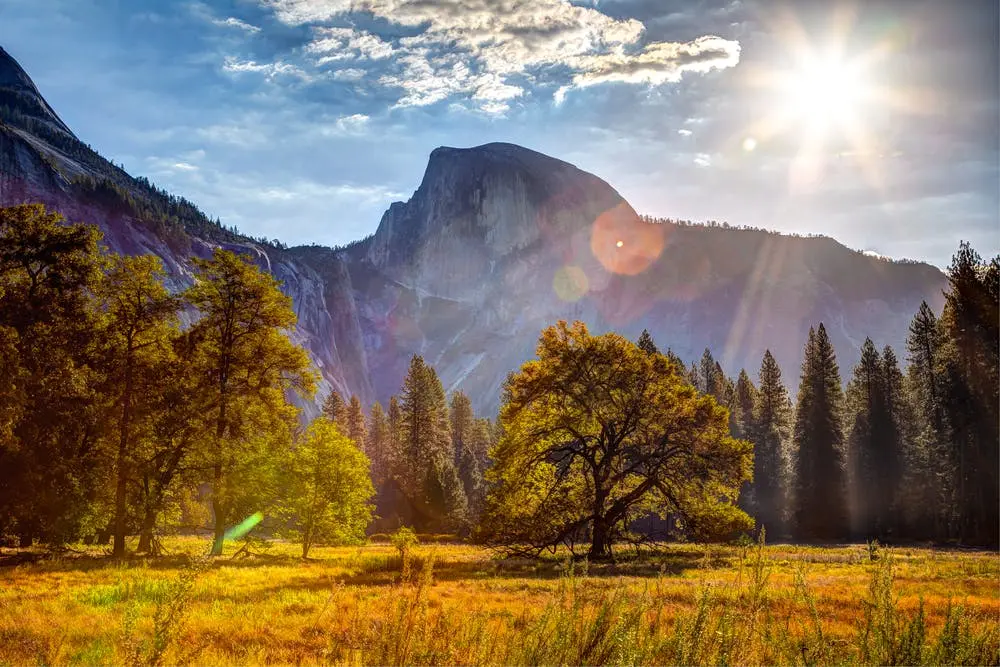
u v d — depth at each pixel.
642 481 38.28
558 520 35.53
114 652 9.02
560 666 4.23
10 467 28.61
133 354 31.16
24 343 28.97
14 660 8.98
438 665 4.34
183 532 54.69
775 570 24.92
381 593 15.88
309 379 33.84
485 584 19.45
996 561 35.12
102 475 30.72
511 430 37.34
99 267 31.44
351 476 32.38
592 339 37.06
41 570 22.62
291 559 30.78
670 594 10.75
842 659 5.16
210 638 9.83
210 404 31.42
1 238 30.06
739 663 4.31
